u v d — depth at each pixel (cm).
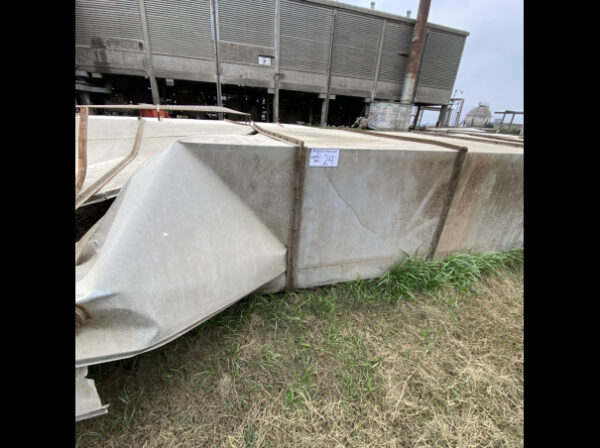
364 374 117
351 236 159
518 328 155
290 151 126
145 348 85
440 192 173
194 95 1083
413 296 166
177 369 111
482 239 211
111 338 83
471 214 193
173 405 99
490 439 98
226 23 877
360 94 1124
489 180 186
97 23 796
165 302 90
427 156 158
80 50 812
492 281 196
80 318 78
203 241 105
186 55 878
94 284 81
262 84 986
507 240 223
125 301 83
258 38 926
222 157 115
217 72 920
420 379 118
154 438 89
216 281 106
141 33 824
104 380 104
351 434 96
